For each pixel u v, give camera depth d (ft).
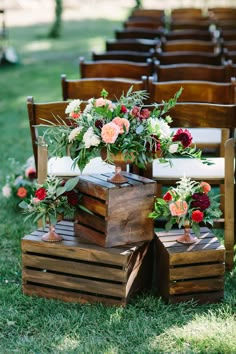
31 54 39.24
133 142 10.25
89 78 15.65
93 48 41.09
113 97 14.28
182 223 10.47
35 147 12.59
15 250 12.99
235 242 12.92
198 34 24.48
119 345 9.53
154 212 10.71
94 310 10.41
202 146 14.26
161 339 9.67
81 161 10.47
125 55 19.13
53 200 10.65
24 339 9.76
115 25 53.06
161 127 10.51
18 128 22.88
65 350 9.38
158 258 11.13
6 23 55.31
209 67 15.97
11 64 35.35
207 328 9.94
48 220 10.62
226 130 13.96
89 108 10.69
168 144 10.60
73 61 36.58
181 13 36.68
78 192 10.85
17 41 44.62
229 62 15.93
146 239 10.91
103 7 66.95
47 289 10.89
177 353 9.27
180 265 10.54
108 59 19.25
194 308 10.60
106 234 10.41
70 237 10.95
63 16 60.13
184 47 21.04
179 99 13.88
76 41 44.37
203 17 32.55
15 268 12.10
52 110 12.27
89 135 10.19
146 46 21.56
